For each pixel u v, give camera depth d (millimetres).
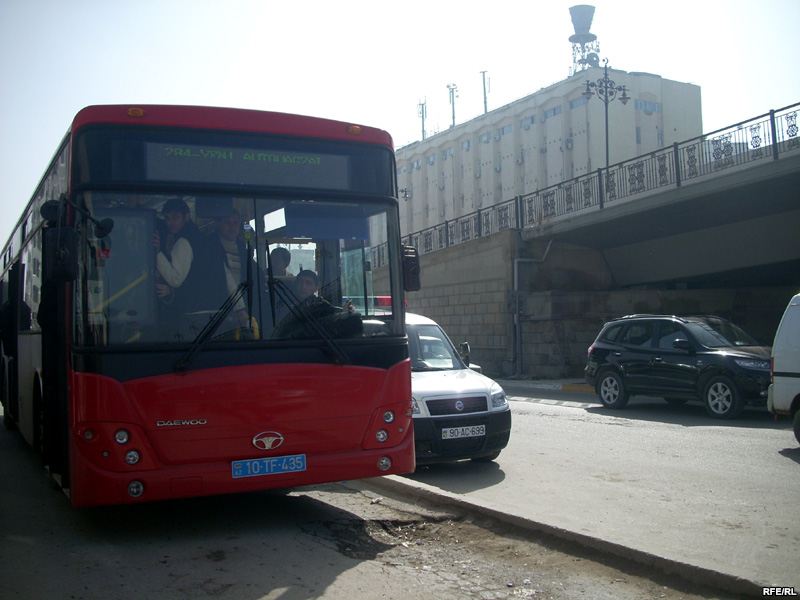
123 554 6031
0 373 14469
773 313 27625
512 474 9266
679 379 14875
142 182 6277
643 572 5414
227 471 6133
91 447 5914
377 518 7094
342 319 6738
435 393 9219
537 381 24750
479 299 28656
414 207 55500
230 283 6383
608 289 27719
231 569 5652
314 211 6805
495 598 5020
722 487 8266
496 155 48500
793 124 17594
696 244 23688
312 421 6445
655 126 45625
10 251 12414
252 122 6688
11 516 7273
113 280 6090
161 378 6020
